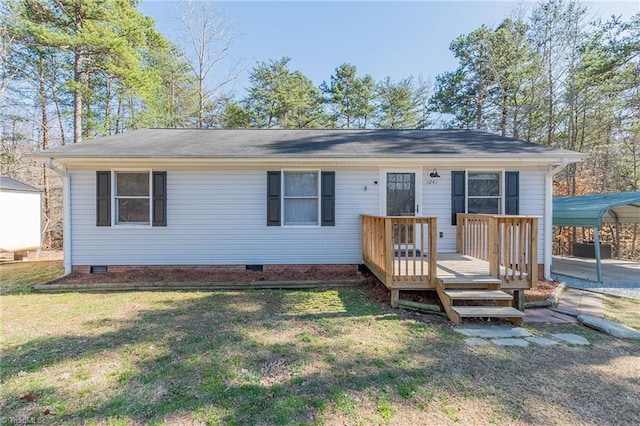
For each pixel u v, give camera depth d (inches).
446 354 134.7
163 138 322.0
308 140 320.2
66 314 187.8
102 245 281.3
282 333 157.9
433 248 195.9
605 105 545.6
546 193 281.7
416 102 858.8
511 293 209.9
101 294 234.4
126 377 114.8
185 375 116.3
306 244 289.1
